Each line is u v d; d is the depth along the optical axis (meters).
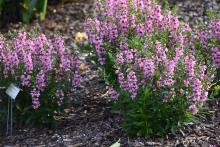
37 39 6.03
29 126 6.19
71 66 6.16
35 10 9.66
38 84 5.84
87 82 7.20
